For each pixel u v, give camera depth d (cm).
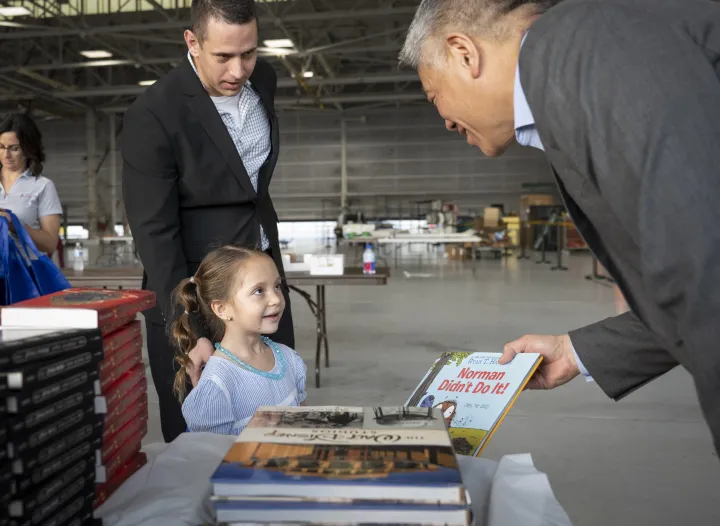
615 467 239
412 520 52
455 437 83
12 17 1466
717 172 47
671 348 56
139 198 154
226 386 129
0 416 49
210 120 156
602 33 53
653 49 50
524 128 67
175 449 83
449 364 98
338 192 2266
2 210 132
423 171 2231
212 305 134
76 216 2258
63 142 2241
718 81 49
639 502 209
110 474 69
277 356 146
